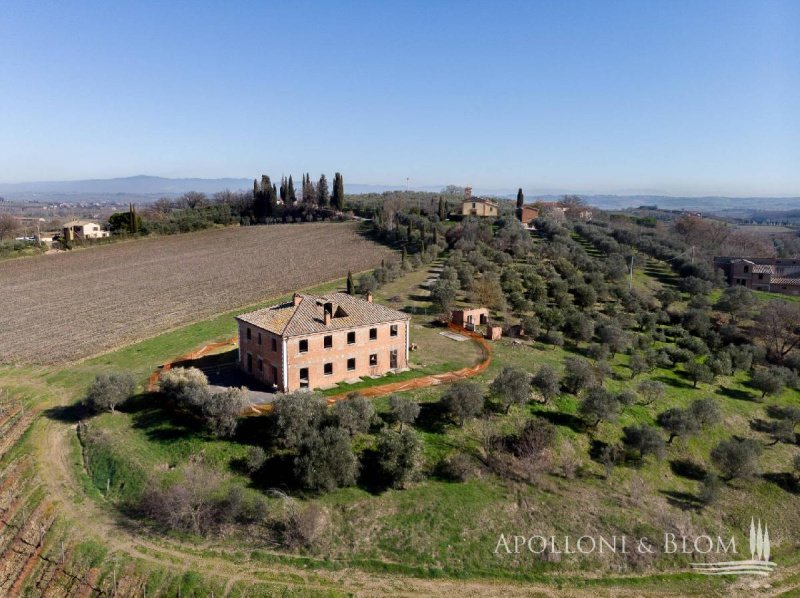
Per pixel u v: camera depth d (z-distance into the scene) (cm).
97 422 4681
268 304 8425
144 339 6875
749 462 4528
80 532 3484
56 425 4750
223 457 4084
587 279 9588
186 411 4703
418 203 19788
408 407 4412
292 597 3052
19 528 3569
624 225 17812
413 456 3934
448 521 3684
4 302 8812
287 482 3900
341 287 9488
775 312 7869
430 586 3231
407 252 12488
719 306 8869
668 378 6325
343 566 3316
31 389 5456
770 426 5600
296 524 3519
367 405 4388
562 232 13738
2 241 13562
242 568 3238
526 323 7075
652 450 4538
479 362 5975
